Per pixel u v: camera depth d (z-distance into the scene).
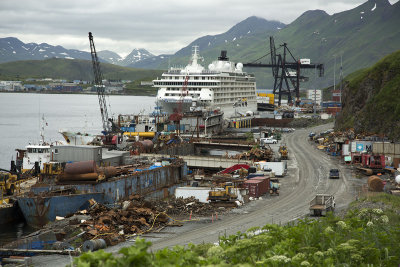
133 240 57.75
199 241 55.56
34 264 50.00
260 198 81.88
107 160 97.44
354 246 33.22
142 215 66.31
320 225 46.75
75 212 72.12
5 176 79.31
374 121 163.50
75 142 130.50
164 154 118.56
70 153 91.25
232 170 106.81
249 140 166.00
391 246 37.06
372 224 41.91
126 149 122.00
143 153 117.88
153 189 91.06
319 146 150.62
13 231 69.25
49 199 70.44
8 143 186.88
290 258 31.70
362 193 83.88
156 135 141.12
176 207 73.88
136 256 23.08
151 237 58.88
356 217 46.81
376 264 32.59
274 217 67.75
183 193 79.50
